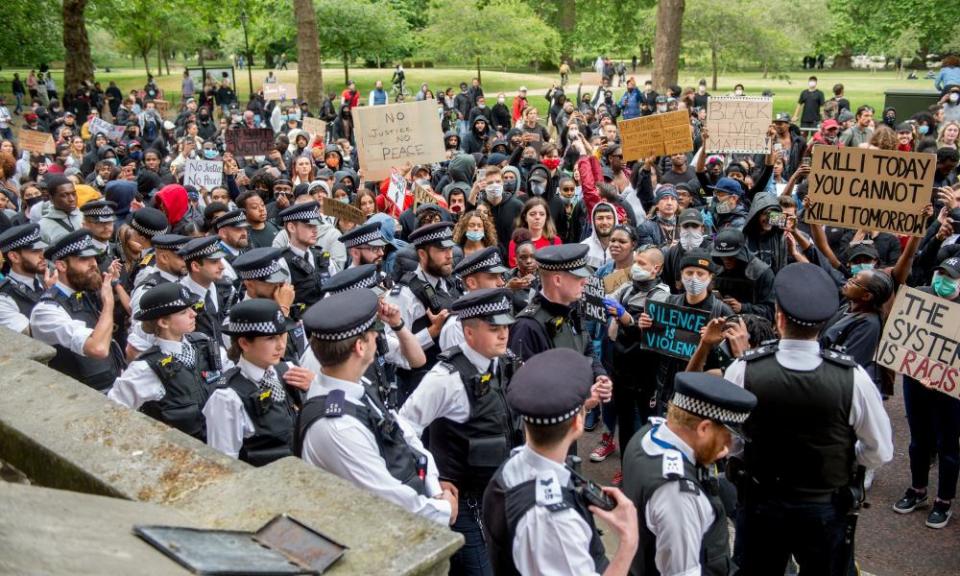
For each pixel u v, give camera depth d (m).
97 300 6.47
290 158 16.62
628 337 6.61
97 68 68.69
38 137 16.14
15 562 1.62
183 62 74.50
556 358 3.40
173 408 4.87
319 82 33.19
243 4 37.94
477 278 6.03
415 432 4.39
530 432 3.24
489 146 17.20
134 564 1.86
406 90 44.03
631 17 46.88
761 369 4.23
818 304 4.11
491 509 3.32
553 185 11.68
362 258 7.07
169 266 6.57
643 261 6.74
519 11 46.56
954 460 6.17
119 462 3.07
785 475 4.23
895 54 48.53
